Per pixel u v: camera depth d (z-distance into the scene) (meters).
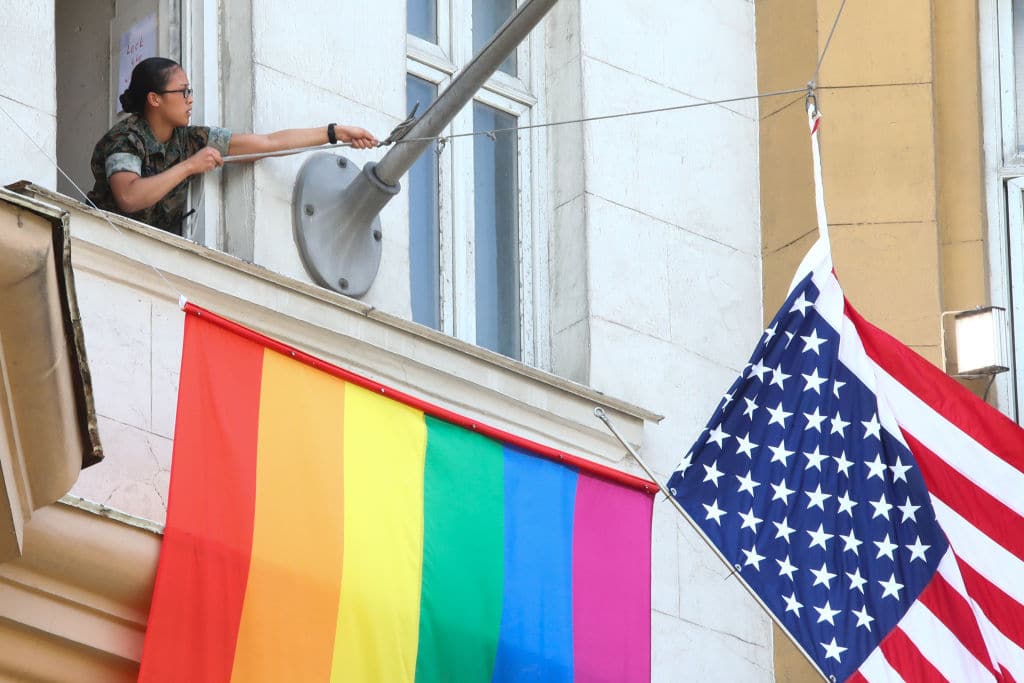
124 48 22.30
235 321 20.08
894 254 25.12
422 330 21.30
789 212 25.16
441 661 19.50
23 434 16.34
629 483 21.16
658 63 24.98
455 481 20.05
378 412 19.77
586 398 22.62
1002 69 26.42
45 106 19.59
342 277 21.27
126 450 19.17
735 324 24.67
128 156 20.41
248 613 18.34
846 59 25.62
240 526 18.50
